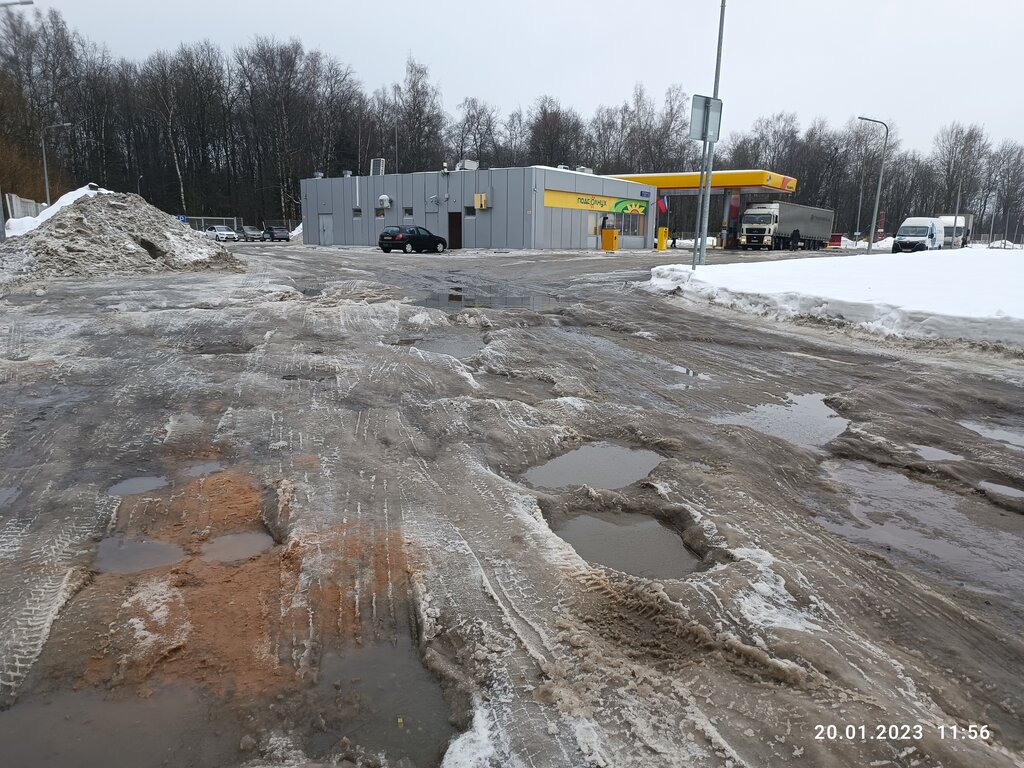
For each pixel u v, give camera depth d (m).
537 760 2.46
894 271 17.31
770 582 3.63
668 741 2.55
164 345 9.27
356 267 24.05
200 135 73.19
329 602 3.45
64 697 2.80
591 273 22.47
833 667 2.94
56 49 67.69
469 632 3.23
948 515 4.64
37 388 7.06
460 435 5.94
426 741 2.60
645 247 48.06
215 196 74.00
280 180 71.00
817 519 4.53
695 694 2.81
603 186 42.44
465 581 3.65
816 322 11.85
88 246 19.12
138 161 73.56
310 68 73.81
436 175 40.06
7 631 3.17
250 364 8.26
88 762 2.48
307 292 15.66
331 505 4.50
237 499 4.62
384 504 4.55
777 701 2.76
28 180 49.84
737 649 3.07
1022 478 5.20
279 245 46.56
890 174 88.75
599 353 9.47
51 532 4.10
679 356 9.43
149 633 3.18
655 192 47.81
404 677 2.96
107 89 70.38
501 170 37.78
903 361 9.16
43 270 17.59
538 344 9.93
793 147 89.06
